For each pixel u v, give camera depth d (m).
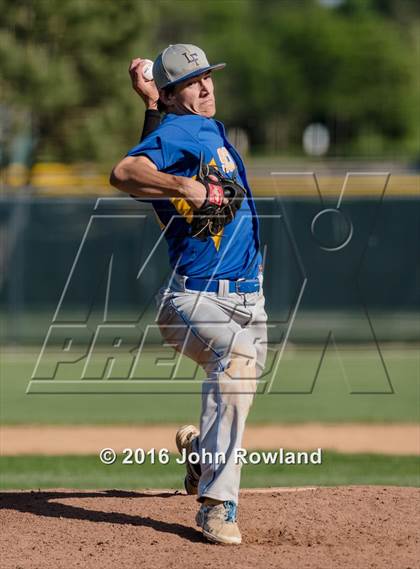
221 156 17.73
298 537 17.80
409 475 28.11
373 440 35.22
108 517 18.95
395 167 78.38
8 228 62.62
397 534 17.91
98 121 73.44
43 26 72.69
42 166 73.88
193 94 17.92
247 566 16.11
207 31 184.00
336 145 180.00
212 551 16.88
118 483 27.14
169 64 17.78
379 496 20.19
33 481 27.73
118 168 16.67
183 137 17.27
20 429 37.84
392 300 63.12
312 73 184.50
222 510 17.17
